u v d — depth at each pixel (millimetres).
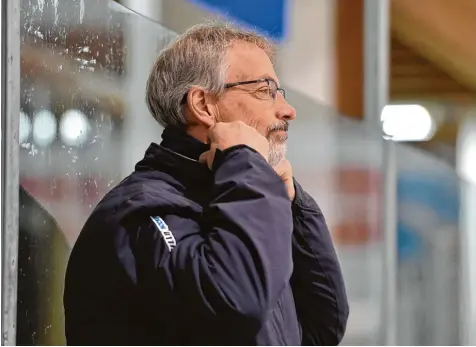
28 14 5320
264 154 5008
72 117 5879
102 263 4805
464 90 14891
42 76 5516
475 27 14250
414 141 14719
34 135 5434
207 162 5051
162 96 5367
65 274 5309
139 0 6707
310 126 9148
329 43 9961
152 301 4621
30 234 5336
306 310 5875
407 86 14906
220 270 4398
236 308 4355
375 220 9812
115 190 5070
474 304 11133
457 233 11008
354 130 9539
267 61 5441
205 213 4699
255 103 5316
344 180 9477
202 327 4551
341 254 9477
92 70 6129
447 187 10758
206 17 6773
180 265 4480
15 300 4957
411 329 10344
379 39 10391
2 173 4906
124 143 6457
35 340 5336
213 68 5277
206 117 5254
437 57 14602
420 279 10555
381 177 9922
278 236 4551
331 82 10125
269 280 4414
